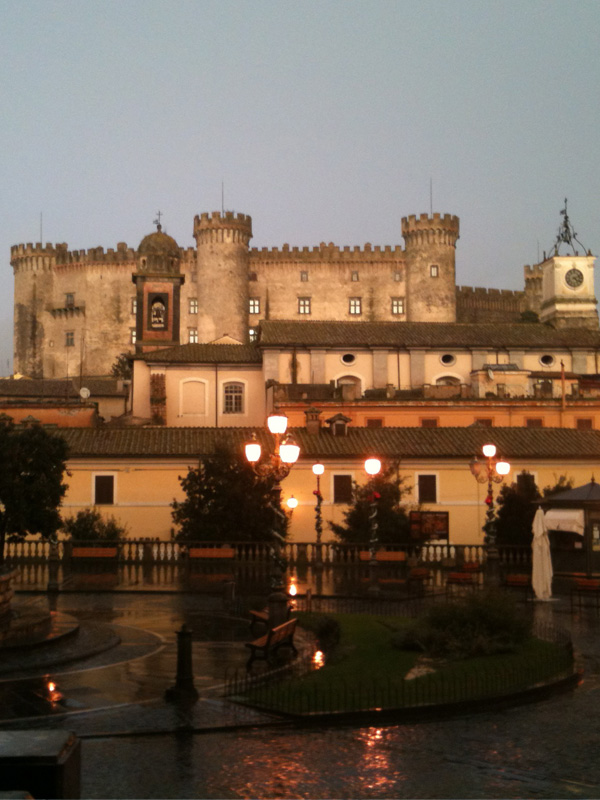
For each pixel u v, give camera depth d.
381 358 80.25
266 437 59.09
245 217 149.12
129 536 55.75
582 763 14.80
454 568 46.44
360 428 61.38
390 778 14.02
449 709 18.05
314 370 79.38
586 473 58.75
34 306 161.00
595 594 36.91
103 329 155.75
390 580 41.22
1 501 34.12
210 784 13.68
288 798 13.11
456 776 14.12
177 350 81.81
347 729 16.88
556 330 86.31
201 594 36.47
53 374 158.50
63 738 8.18
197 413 79.88
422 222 150.12
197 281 152.25
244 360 80.56
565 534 43.84
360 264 153.38
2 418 57.09
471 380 79.38
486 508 57.50
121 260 156.00
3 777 7.71
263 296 151.88
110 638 25.30
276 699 18.30
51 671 21.27
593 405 70.75
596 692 19.97
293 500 54.78
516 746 15.77
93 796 13.09
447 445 58.75
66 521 52.06
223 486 49.16
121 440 57.97
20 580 39.78
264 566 45.16
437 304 149.88
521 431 61.84
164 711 17.70
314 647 24.72
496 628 23.62
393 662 22.02
